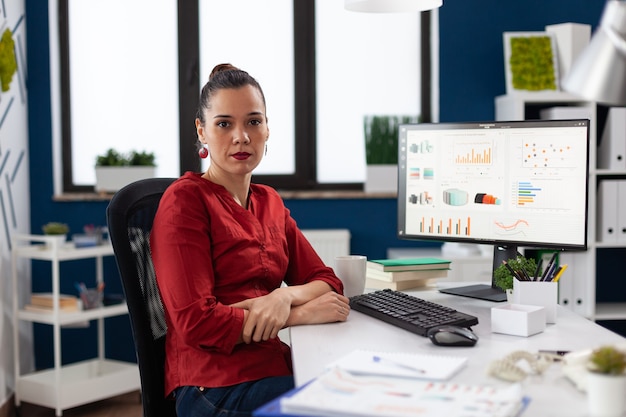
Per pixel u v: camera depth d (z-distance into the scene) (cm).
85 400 362
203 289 189
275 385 184
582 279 385
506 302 218
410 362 147
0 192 368
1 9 369
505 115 400
